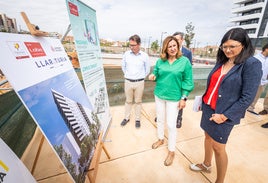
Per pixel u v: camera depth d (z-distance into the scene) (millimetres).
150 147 2162
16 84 735
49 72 1070
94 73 2004
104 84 2395
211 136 1296
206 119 1368
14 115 1688
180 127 2742
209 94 1316
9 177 692
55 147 821
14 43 833
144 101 3848
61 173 1648
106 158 1918
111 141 2275
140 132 2541
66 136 963
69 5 1428
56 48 1340
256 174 1718
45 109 866
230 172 1735
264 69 3043
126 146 2170
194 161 1910
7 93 1577
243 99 1036
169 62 1641
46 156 1877
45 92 929
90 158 1227
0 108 1441
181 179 1630
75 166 963
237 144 2291
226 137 1193
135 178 1635
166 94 1680
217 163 1342
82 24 1703
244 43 1000
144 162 1869
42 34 1137
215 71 1266
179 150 2119
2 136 1427
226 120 1148
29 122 2064
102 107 2256
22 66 826
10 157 787
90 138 1301
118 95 3922
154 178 1639
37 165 1734
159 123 2031
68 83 1287
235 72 1062
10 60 758
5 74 697
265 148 2209
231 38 988
